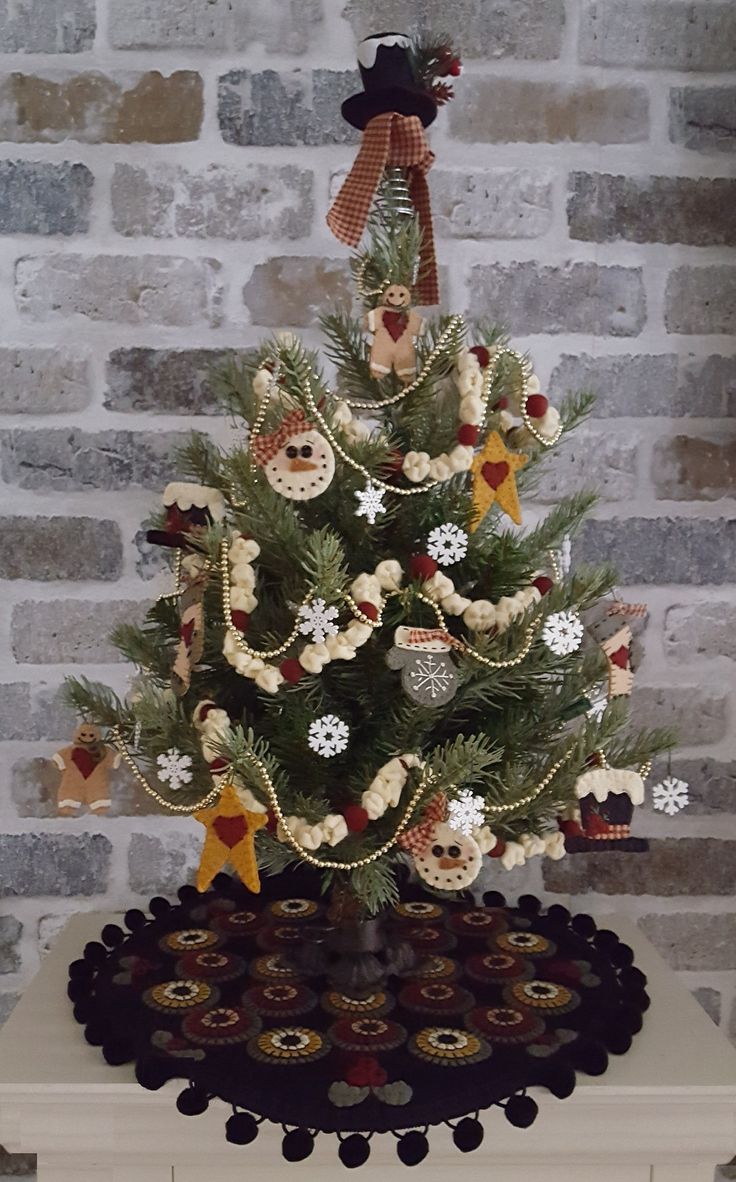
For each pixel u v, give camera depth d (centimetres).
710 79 103
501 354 76
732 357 106
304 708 73
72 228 102
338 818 69
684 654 108
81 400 104
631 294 105
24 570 105
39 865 108
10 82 100
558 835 75
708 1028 81
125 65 101
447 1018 77
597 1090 72
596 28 102
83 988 84
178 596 81
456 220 104
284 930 92
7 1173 111
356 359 80
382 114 77
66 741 107
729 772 110
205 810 73
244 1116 68
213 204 103
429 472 72
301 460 69
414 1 101
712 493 107
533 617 72
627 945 94
